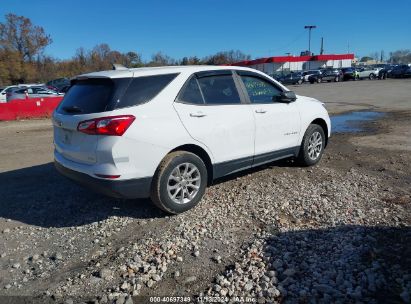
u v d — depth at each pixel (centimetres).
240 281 321
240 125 502
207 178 491
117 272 345
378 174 595
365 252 350
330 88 3183
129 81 418
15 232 439
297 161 636
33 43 6128
